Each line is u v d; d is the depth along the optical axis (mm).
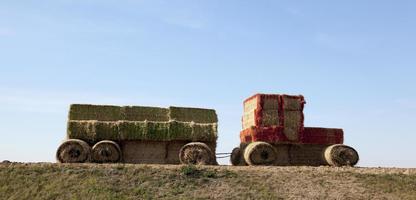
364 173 35250
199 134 37094
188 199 28641
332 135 40000
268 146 37094
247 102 40500
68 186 29438
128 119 37188
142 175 31578
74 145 34531
